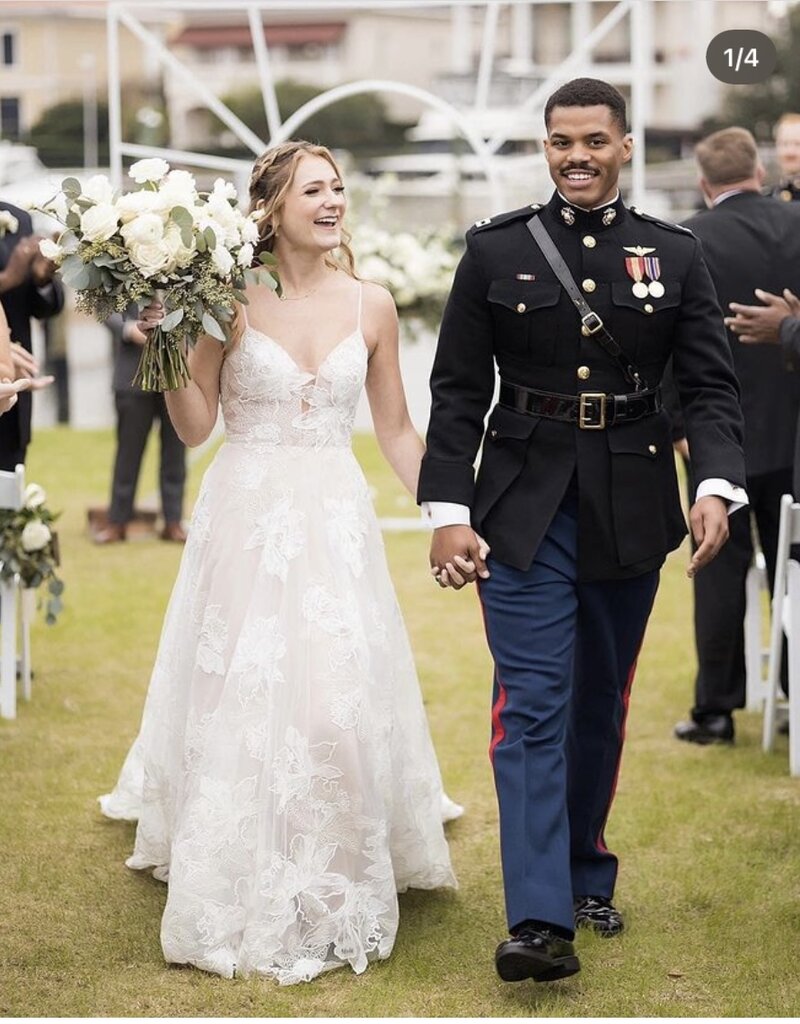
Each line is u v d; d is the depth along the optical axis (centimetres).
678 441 507
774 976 369
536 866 348
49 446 1439
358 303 406
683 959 380
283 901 370
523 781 354
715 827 473
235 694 380
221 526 395
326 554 391
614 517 362
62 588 592
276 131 879
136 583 838
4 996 356
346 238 413
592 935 389
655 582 378
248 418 398
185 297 365
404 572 877
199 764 381
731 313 546
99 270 360
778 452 548
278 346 395
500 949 344
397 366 415
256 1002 354
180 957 371
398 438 418
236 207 378
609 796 393
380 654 395
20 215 581
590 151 358
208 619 389
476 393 372
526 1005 353
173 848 379
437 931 396
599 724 386
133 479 959
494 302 361
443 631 740
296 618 384
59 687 633
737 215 549
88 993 358
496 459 369
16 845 452
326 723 376
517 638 362
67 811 482
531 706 359
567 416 362
